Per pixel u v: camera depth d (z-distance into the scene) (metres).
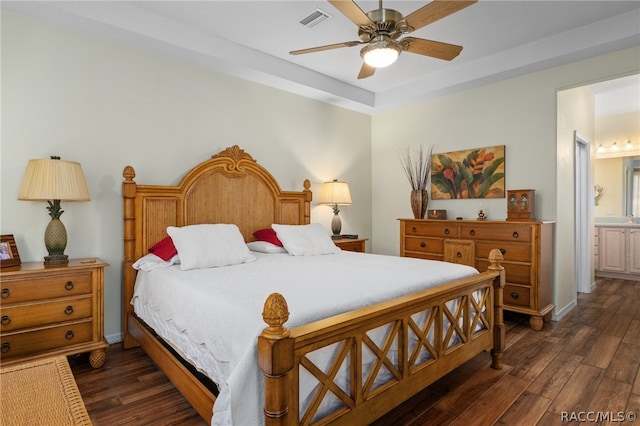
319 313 1.55
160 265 2.67
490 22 3.00
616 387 2.20
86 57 2.81
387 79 4.34
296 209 4.14
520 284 3.41
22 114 2.54
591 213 4.86
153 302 2.43
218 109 3.58
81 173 2.55
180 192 3.21
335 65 3.90
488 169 4.03
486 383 2.26
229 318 1.56
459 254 3.86
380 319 1.65
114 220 2.95
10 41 2.50
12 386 1.33
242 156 3.64
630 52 3.08
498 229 3.57
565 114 3.82
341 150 4.84
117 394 2.11
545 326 3.40
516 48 3.50
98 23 2.64
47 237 2.43
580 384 2.24
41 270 2.23
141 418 1.87
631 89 4.61
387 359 1.71
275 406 1.23
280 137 4.13
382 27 2.11
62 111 2.71
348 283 1.99
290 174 4.24
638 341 2.98
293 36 3.22
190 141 3.38
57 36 2.68
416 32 3.16
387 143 5.09
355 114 5.04
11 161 2.50
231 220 3.56
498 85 3.95
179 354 2.03
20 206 2.54
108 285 2.92
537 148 3.67
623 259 5.48
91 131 2.84
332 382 1.46
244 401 1.29
